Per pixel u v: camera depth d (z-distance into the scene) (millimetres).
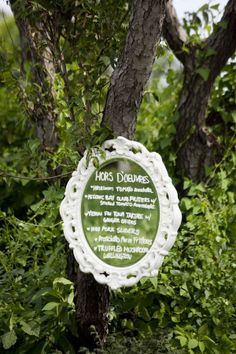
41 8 3961
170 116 5543
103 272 3672
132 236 3666
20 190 5879
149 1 3615
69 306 4012
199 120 5262
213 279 4289
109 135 3744
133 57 3670
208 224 4516
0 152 6613
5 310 4004
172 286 4352
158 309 4352
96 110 4332
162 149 5375
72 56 4125
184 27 5352
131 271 3646
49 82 4336
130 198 3676
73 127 3781
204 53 5184
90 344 4016
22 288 4223
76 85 4125
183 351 3949
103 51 4043
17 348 4043
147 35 3646
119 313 4281
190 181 5004
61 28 4109
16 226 4805
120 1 4133
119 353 3836
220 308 4242
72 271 4047
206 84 5203
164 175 3629
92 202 3707
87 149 3664
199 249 4395
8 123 6574
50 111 4410
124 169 3686
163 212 3631
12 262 4352
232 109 5461
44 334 3963
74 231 3715
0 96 6648
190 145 5273
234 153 5352
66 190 3717
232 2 5066
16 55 4875
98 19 3963
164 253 3615
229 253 4441
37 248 4582
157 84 6188
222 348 4129
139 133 5895
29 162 5523
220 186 5055
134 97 3729
